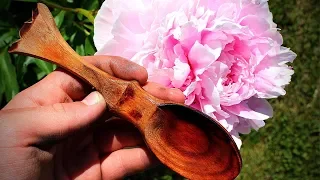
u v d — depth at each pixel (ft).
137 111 0.72
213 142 0.72
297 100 1.81
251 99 0.84
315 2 1.89
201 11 0.74
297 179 1.75
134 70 0.73
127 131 0.84
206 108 0.76
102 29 0.80
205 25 0.73
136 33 0.77
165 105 0.71
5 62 1.04
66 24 1.03
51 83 0.76
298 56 1.84
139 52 0.75
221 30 0.74
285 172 1.75
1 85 1.04
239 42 0.78
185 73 0.74
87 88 0.77
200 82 0.76
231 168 0.71
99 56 0.74
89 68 0.72
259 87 0.82
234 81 0.80
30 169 0.70
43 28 0.73
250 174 1.73
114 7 0.78
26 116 0.69
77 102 0.72
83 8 1.04
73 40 1.04
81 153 0.83
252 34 0.75
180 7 0.74
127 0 0.77
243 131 0.84
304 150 1.76
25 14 1.11
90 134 0.83
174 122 0.72
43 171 0.74
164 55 0.74
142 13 0.75
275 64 0.83
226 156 0.72
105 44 0.77
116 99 0.72
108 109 0.73
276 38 0.80
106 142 0.84
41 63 1.03
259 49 0.80
